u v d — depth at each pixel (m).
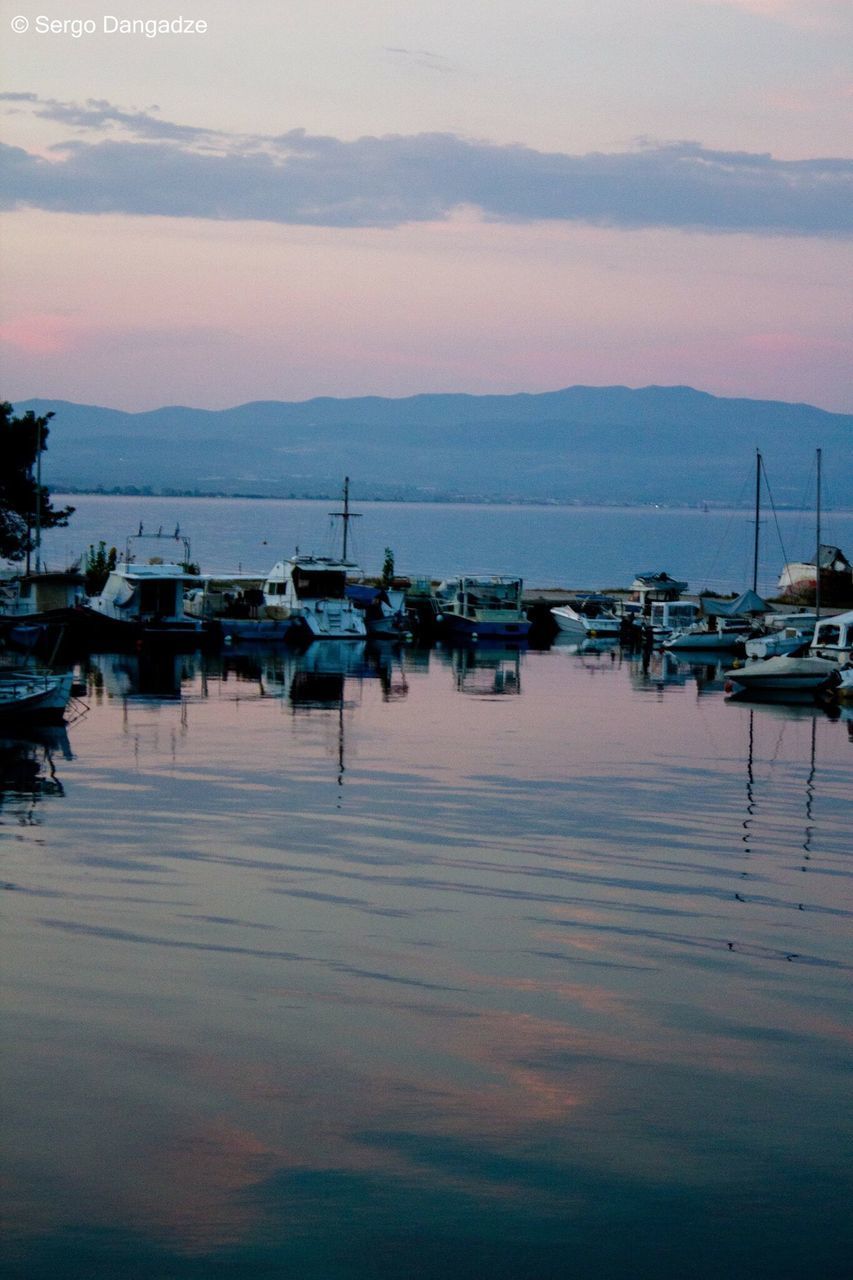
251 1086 17.06
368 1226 14.24
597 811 33.69
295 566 81.12
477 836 30.56
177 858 27.83
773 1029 19.22
